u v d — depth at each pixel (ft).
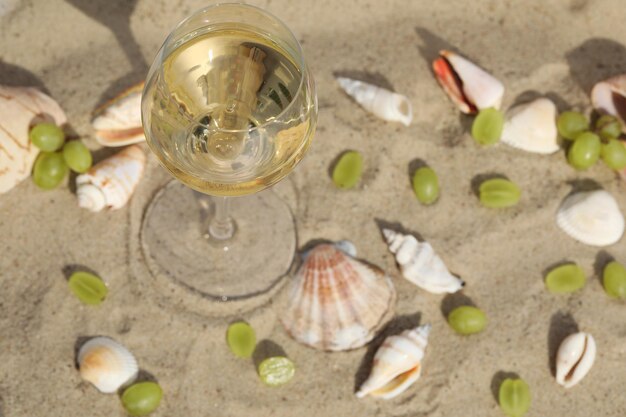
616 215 1.94
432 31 2.09
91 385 1.78
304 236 1.90
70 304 1.83
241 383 1.80
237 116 1.57
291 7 2.08
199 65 1.57
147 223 1.89
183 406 1.78
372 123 1.99
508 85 2.06
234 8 1.57
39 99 1.90
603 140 2.00
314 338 1.82
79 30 2.03
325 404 1.79
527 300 1.89
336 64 2.04
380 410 1.80
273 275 1.86
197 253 1.87
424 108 2.02
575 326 1.87
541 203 1.96
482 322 1.83
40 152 1.89
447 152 1.98
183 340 1.82
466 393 1.82
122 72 2.00
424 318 1.86
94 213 1.89
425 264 1.86
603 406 1.82
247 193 1.58
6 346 1.79
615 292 1.87
